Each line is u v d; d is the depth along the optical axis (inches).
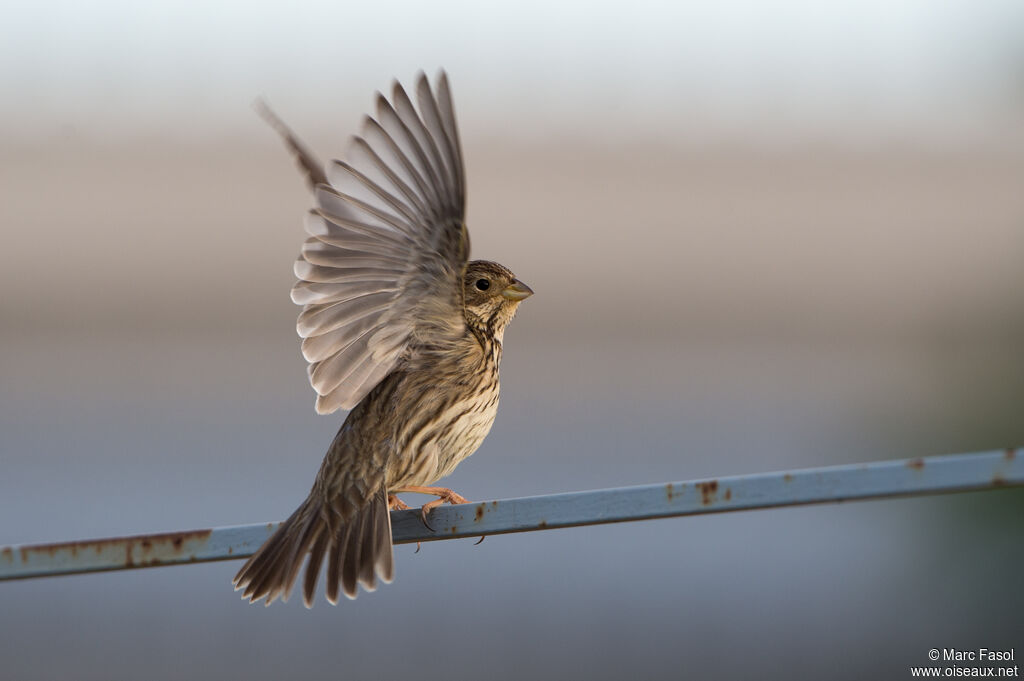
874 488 234.5
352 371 368.8
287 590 340.2
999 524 625.6
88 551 298.2
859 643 659.4
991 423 665.6
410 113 343.3
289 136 358.9
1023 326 676.1
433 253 351.3
